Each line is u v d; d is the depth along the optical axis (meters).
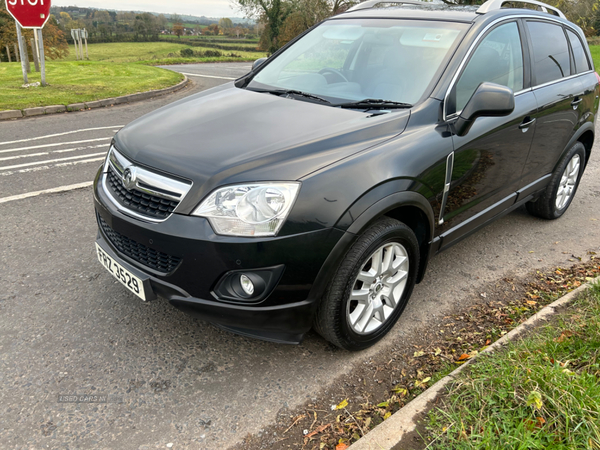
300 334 2.42
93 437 2.12
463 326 2.99
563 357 2.34
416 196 2.54
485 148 3.05
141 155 2.49
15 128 7.50
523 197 3.91
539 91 3.67
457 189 2.92
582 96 4.21
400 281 2.75
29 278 3.31
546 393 2.01
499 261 3.85
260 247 2.13
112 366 2.54
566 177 4.49
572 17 18.12
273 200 2.14
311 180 2.21
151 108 9.61
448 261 3.82
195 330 2.86
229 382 2.47
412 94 2.92
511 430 1.88
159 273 2.34
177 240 2.20
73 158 5.93
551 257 3.94
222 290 2.22
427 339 2.86
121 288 3.25
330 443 2.12
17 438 2.10
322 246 2.20
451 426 1.96
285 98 3.10
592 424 1.84
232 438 2.14
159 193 2.32
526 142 3.52
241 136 2.51
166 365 2.57
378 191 2.35
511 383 2.12
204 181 2.22
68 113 8.80
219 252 2.14
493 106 2.64
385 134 2.58
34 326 2.83
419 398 2.15
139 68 15.88
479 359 2.38
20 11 10.30
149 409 2.28
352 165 2.33
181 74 15.06
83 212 4.37
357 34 3.50
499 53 3.32
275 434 2.17
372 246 2.38
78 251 3.70
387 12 3.66
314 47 3.65
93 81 12.04
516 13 3.60
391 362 2.66
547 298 3.29
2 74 12.73
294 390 2.43
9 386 2.38
